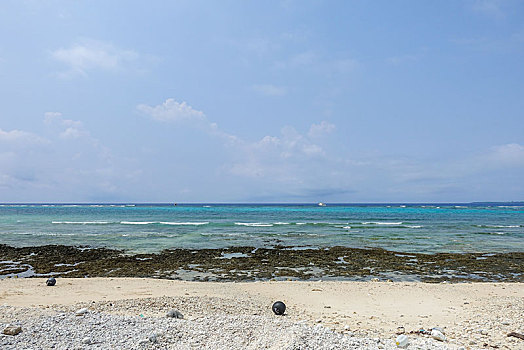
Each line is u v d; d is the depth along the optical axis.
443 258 21.11
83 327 6.65
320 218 58.75
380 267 18.73
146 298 10.12
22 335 6.01
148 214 71.44
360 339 6.29
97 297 10.84
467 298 11.60
